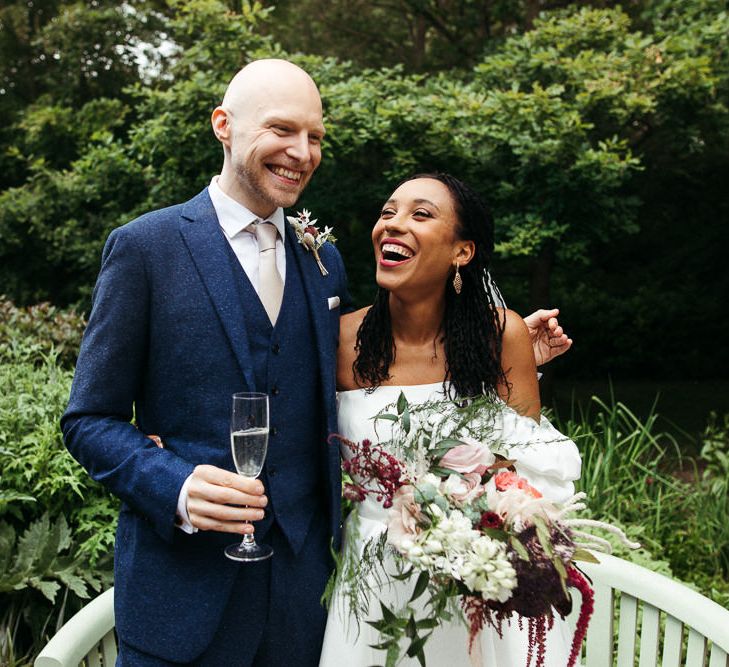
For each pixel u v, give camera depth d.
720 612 1.76
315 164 1.75
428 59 10.02
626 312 10.74
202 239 1.73
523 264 7.87
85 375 1.67
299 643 1.77
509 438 1.82
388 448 1.80
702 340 10.59
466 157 6.08
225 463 1.68
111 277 1.67
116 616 1.72
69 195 7.76
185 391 1.70
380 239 1.86
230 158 1.75
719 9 6.41
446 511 1.51
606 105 6.13
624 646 1.93
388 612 1.52
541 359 2.14
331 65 6.51
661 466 5.88
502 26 9.81
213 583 1.68
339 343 2.00
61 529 2.96
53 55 10.41
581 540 1.54
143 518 1.66
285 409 1.76
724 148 7.14
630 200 6.23
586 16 6.60
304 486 1.80
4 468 2.98
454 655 1.78
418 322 1.92
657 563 3.24
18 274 8.45
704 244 10.56
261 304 1.76
